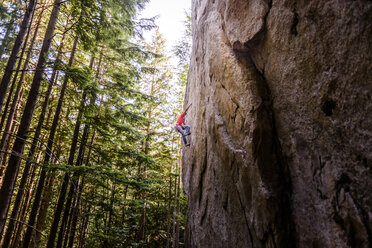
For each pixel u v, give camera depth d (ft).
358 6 7.32
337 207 8.66
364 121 7.66
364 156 7.74
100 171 25.35
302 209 10.59
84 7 26.11
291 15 10.37
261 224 11.78
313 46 9.42
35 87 24.88
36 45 39.40
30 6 22.67
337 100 8.63
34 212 27.81
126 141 37.32
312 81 9.73
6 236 25.68
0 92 19.53
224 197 15.96
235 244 14.30
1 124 26.11
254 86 13.08
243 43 13.42
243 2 13.39
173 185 48.19
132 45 36.63
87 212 34.60
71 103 37.42
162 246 45.73
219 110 16.74
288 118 11.57
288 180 11.76
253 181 12.57
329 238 8.89
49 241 28.73
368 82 7.40
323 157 9.52
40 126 29.25
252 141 12.59
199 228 20.29
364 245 7.57
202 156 20.45
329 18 8.52
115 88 35.45
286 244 10.87
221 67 16.11
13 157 22.07
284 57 11.23
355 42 7.64
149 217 48.83
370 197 7.52
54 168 23.26
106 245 34.27
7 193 21.06
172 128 53.16
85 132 37.45
